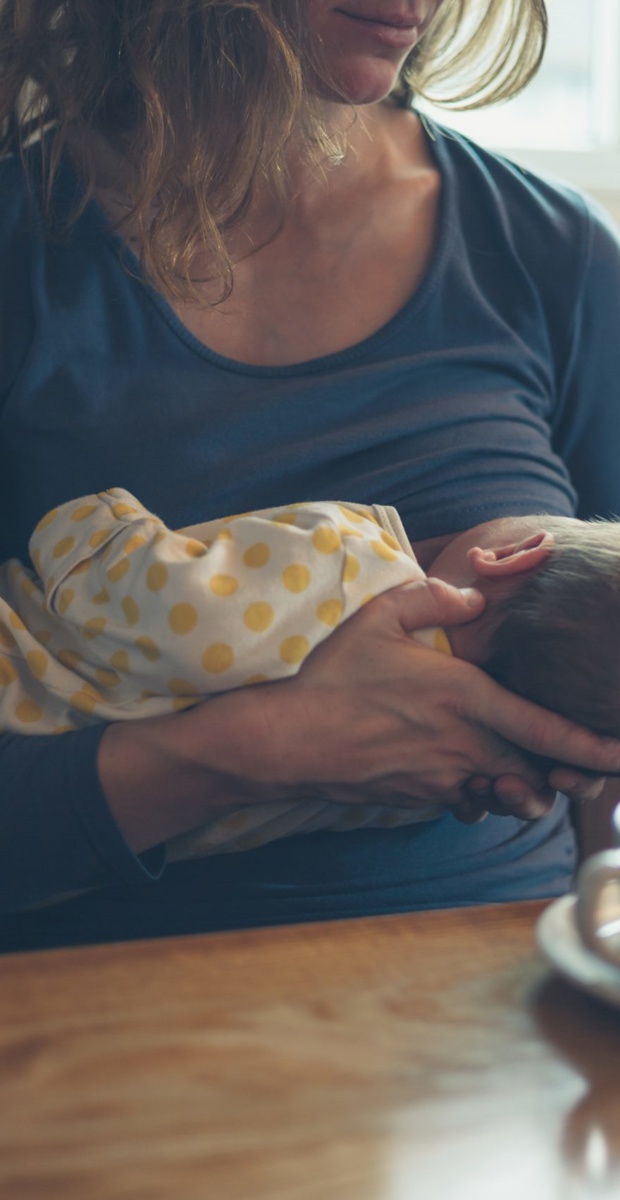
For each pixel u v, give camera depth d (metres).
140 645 0.81
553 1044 0.46
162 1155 0.39
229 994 0.49
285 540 0.83
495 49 1.25
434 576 0.93
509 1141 0.40
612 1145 0.40
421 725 0.80
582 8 2.12
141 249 1.01
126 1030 0.46
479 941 0.55
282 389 1.00
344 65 0.97
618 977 0.48
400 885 0.93
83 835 0.79
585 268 1.14
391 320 1.05
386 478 0.98
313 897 0.90
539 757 0.84
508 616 0.83
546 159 2.07
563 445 1.19
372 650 0.81
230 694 0.80
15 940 0.90
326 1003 0.49
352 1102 0.42
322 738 0.79
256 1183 0.38
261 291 1.06
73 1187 0.37
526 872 0.98
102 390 0.99
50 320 0.99
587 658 0.79
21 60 1.09
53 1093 0.42
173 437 0.97
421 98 1.25
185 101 1.01
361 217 1.09
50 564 0.89
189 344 1.01
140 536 0.86
